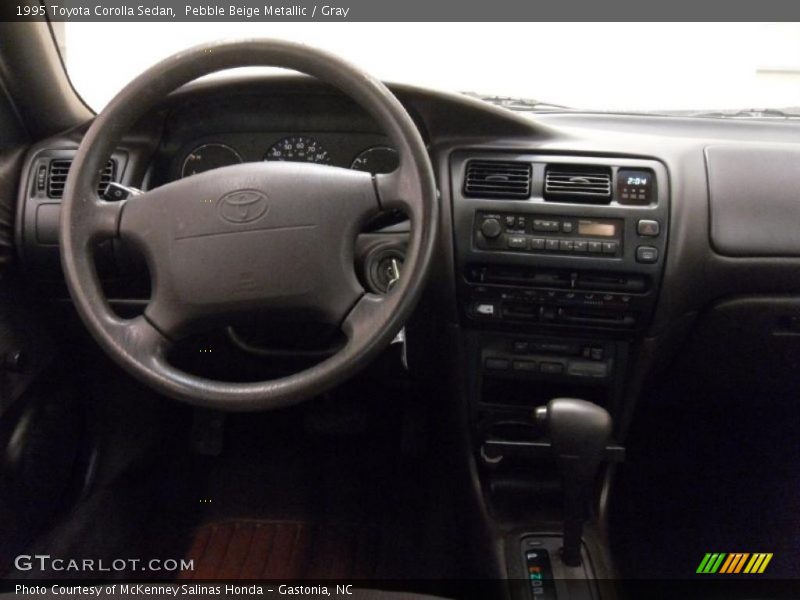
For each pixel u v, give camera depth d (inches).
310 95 44.8
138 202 34.0
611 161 43.1
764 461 60.2
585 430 38.8
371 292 39.6
